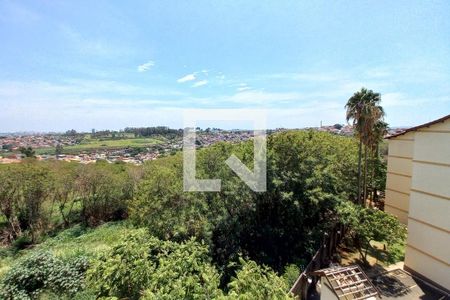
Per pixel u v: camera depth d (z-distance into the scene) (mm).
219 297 4941
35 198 21422
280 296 5371
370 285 9172
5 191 20625
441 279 10555
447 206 10344
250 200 13812
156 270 6496
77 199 25391
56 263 10547
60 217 24953
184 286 5719
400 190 17812
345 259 13539
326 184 15883
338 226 14836
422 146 11227
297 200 14852
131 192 25750
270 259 13883
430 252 10977
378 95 16750
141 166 27609
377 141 22391
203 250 7523
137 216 13703
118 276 6316
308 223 16188
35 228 21391
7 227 21594
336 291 8891
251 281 5512
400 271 12141
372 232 12422
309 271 10844
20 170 21688
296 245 14828
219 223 12586
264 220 15672
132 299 6195
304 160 15883
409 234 11891
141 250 7000
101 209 25766
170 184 13305
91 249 13992
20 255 17641
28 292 9641
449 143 10234
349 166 19781
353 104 17312
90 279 7203
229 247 12867
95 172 25516
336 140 21531
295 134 17234
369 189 23000
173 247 7562
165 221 12039
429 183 10969
